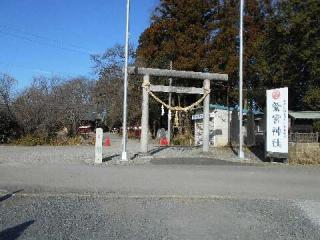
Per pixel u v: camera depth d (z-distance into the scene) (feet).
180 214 29.63
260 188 41.63
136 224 26.68
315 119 88.43
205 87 82.69
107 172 51.52
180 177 48.37
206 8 126.82
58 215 28.66
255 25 123.85
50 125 117.60
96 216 28.63
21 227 25.31
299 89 97.45
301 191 40.24
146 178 46.83
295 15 88.07
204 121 83.61
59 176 46.88
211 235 24.56
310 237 24.70
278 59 96.07
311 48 87.56
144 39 136.98
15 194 35.12
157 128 160.04
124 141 68.64
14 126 114.93
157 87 79.10
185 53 124.36
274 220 28.63
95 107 182.09
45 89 130.93
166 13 132.46
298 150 70.64
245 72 116.78
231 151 92.89
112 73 174.81
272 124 70.28
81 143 116.57
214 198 35.45
